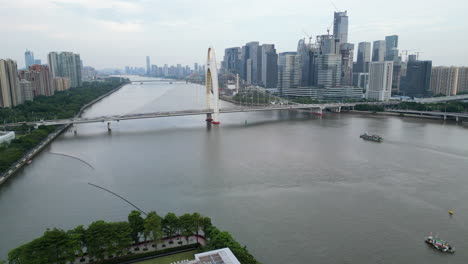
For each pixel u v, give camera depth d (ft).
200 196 497.46
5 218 435.12
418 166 653.30
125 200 484.33
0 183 554.05
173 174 596.29
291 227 409.08
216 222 418.31
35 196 504.43
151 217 346.54
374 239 386.32
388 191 523.70
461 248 371.76
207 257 279.08
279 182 557.33
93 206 466.29
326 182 559.79
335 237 389.19
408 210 458.91
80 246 314.76
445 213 451.94
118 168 634.02
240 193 509.35
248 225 412.16
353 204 475.31
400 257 354.13
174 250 339.16
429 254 359.87
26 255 290.76
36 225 415.64
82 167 643.86
